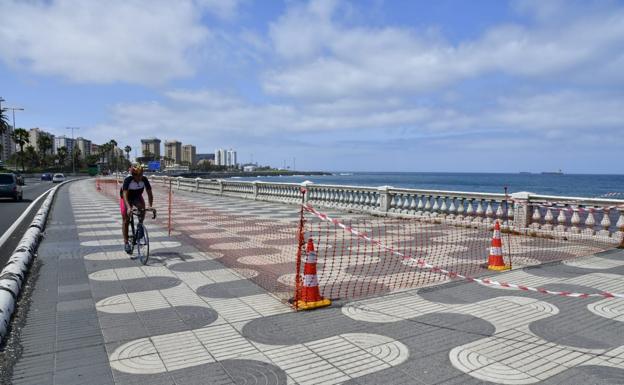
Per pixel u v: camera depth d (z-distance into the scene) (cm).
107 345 421
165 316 503
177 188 4078
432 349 412
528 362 385
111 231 1192
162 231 1186
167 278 676
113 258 826
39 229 1128
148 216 1583
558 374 362
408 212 1541
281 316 503
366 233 1176
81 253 874
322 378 355
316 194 2058
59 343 426
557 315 508
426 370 370
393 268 752
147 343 426
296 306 527
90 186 4844
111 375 361
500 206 1222
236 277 684
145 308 532
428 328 466
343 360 388
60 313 513
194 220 1471
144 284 641
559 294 539
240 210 1881
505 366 378
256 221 1445
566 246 968
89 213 1734
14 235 1220
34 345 421
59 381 350
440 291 608
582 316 505
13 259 718
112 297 577
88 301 560
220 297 577
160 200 2564
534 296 584
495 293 598
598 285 639
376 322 484
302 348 414
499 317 501
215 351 408
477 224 1275
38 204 2370
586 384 346
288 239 1063
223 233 1158
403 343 426
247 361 387
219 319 493
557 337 442
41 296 581
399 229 1256
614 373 364
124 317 500
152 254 866
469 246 974
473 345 421
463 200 1342
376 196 1716
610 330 461
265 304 547
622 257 848
